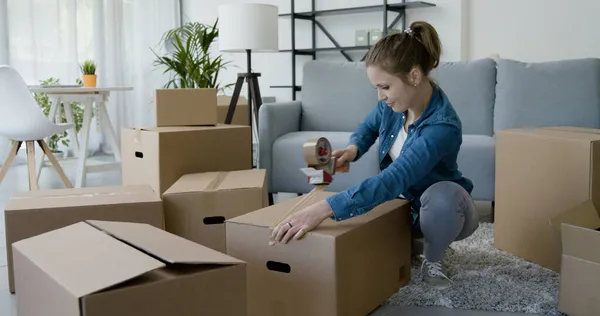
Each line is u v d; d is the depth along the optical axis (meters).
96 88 3.51
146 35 5.85
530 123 2.95
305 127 3.46
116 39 5.58
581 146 1.76
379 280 1.57
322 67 3.50
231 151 2.46
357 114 3.36
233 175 2.20
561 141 1.83
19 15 4.88
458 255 2.07
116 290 0.91
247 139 2.52
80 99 3.59
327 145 1.62
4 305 1.72
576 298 1.50
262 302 1.46
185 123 2.50
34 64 4.97
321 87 3.46
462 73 3.17
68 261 1.04
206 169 2.38
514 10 4.40
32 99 3.00
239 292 1.08
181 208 1.91
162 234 1.23
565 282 1.53
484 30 4.56
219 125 2.57
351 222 1.47
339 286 1.35
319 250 1.35
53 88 3.33
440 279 1.79
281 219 1.48
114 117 5.62
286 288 1.41
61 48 5.15
